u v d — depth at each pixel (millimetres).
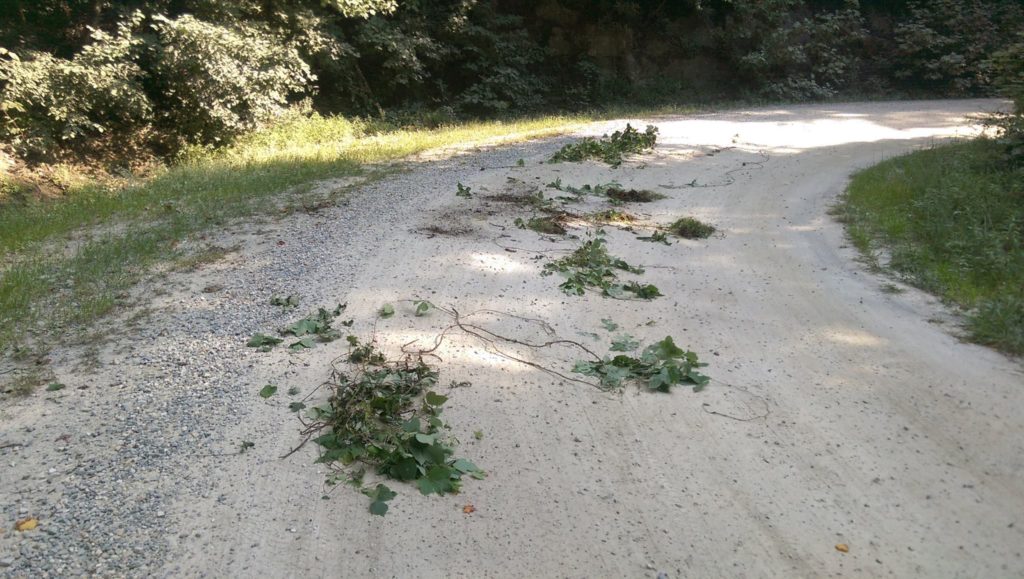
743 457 4332
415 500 3820
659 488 4012
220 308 6277
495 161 13812
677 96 27422
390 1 20812
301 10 19141
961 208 9352
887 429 4660
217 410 4590
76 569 3227
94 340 5598
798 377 5391
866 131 19016
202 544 3418
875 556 3508
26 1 16953
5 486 3779
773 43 27531
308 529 3561
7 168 13000
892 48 30109
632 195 11289
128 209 10164
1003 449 4426
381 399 4527
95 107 15055
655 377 5141
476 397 4898
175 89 15906
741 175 13125
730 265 8141
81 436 4270
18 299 6348
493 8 26234
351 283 6930
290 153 15062
